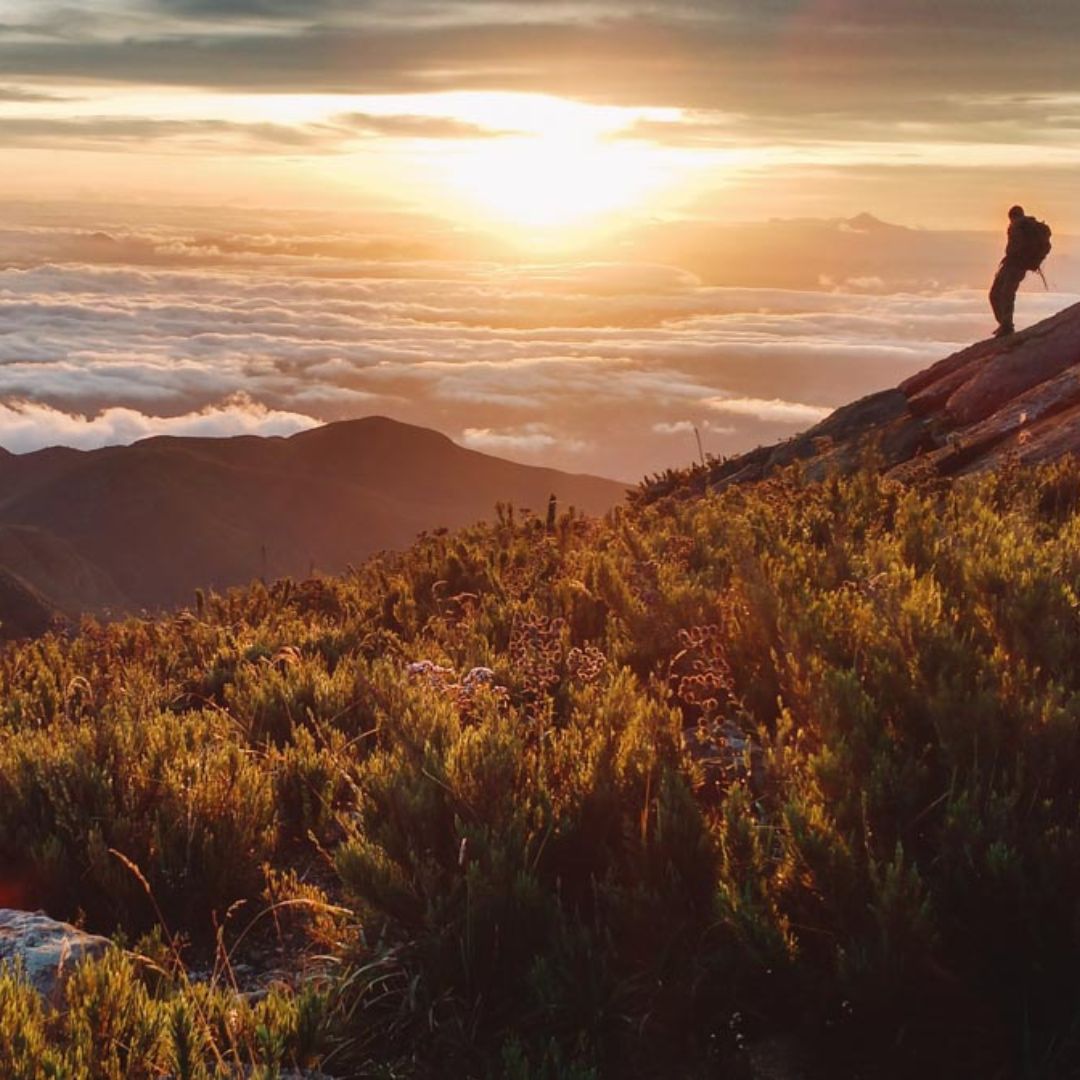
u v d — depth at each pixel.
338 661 8.20
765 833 4.03
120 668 9.25
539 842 4.23
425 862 4.09
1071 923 3.35
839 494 11.57
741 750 5.29
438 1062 3.46
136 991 3.35
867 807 3.89
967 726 4.22
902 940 3.31
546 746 4.97
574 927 3.77
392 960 3.76
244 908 4.52
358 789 4.82
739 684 6.06
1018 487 10.86
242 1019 3.36
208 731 6.39
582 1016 3.42
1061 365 17.70
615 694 5.32
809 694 5.15
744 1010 3.45
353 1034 3.52
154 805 5.04
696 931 3.69
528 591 9.89
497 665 6.68
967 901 3.47
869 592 6.20
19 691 8.45
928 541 7.90
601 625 8.17
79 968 3.41
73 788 5.11
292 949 4.32
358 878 3.98
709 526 10.55
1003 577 6.05
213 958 4.32
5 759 5.45
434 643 8.52
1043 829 3.71
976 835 3.59
